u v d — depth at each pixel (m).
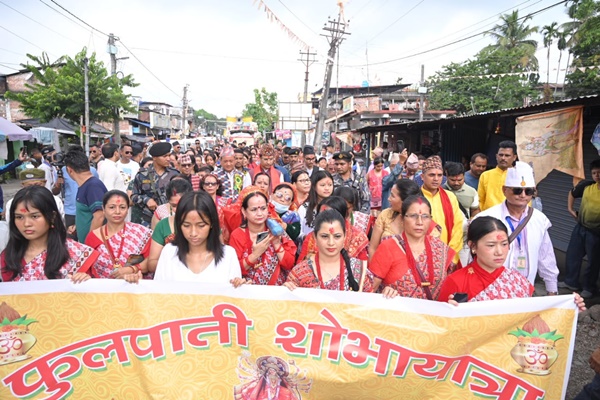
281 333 2.71
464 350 2.66
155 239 3.43
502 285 2.77
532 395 2.66
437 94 32.00
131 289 2.75
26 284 2.69
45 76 24.11
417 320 2.67
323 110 22.72
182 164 6.13
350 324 2.68
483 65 32.91
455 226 4.15
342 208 3.54
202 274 2.92
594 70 21.98
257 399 2.70
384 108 33.12
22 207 2.70
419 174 7.49
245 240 3.40
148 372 2.71
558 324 2.63
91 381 2.73
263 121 62.12
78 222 4.42
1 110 28.30
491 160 11.23
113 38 24.09
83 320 2.72
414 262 3.01
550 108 6.47
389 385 2.68
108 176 6.33
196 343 2.74
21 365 2.67
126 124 40.41
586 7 24.47
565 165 5.95
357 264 2.94
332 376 2.68
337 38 22.12
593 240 5.67
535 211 3.43
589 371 4.01
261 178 5.21
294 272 2.95
